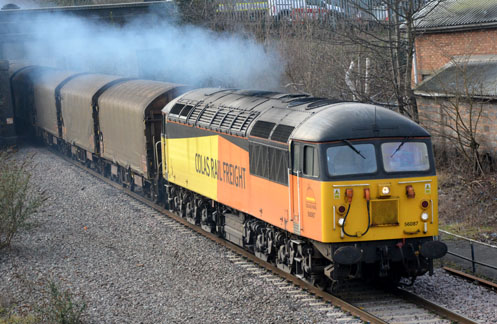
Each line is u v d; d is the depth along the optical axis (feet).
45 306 85.76
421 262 84.64
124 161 166.20
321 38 182.80
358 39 161.07
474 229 119.34
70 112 211.82
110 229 129.39
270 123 94.84
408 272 85.10
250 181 100.12
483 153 149.69
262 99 107.24
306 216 84.74
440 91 152.76
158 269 102.68
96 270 103.14
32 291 93.71
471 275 94.07
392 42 158.71
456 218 126.82
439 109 159.84
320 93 183.93
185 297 89.20
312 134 83.10
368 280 90.02
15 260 109.50
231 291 91.04
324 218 81.51
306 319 79.15
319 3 207.41
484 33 170.19
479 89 148.36
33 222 132.87
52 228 131.23
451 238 114.42
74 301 88.94
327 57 183.32
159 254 111.24
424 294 87.56
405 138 84.12
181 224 133.39
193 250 112.88
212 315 81.92
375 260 83.51
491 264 99.19
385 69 162.30
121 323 80.59
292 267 93.40
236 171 104.99
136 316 82.74
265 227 101.24
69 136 215.51
